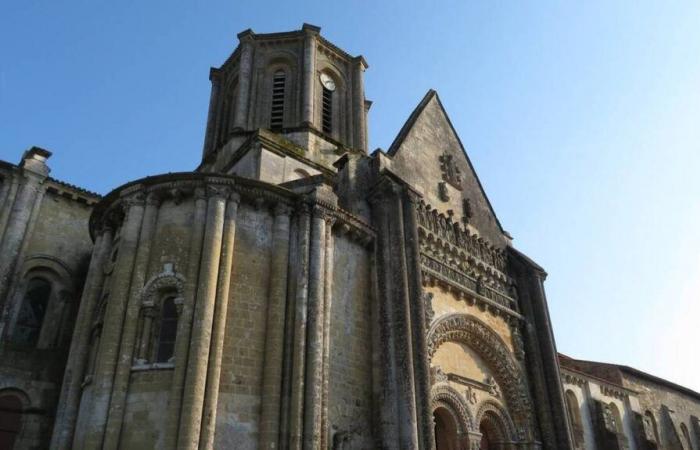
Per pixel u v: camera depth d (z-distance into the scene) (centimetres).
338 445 1942
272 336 1919
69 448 1872
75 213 2961
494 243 3206
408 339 2192
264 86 3628
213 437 1689
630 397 4331
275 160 2894
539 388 2869
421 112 3142
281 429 1802
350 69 3928
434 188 2964
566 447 2733
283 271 2044
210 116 3856
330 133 3634
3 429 2255
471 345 2747
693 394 5334
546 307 3117
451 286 2692
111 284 2023
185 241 2003
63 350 2478
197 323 1803
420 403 2097
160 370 1795
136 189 2109
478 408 2603
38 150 2889
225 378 1811
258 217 2127
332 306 2164
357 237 2391
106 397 1769
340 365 2094
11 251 2652
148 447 1686
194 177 2066
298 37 3781
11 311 2616
